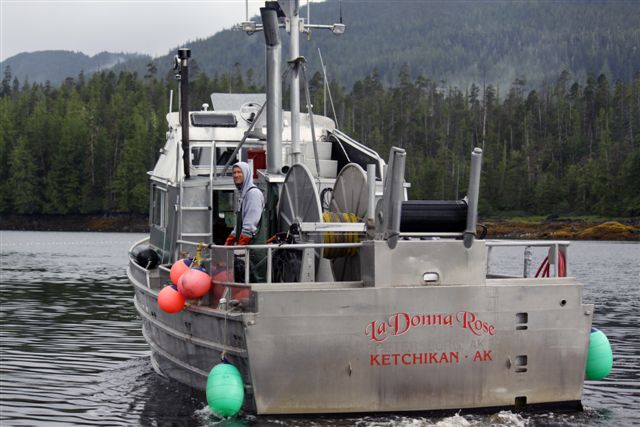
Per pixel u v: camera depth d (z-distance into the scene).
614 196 160.50
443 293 13.88
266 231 17.31
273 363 13.48
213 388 13.84
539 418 14.46
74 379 20.00
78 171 194.50
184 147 18.69
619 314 33.84
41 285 45.97
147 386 19.08
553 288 14.38
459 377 14.02
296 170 16.11
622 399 17.92
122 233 176.62
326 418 13.67
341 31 20.27
